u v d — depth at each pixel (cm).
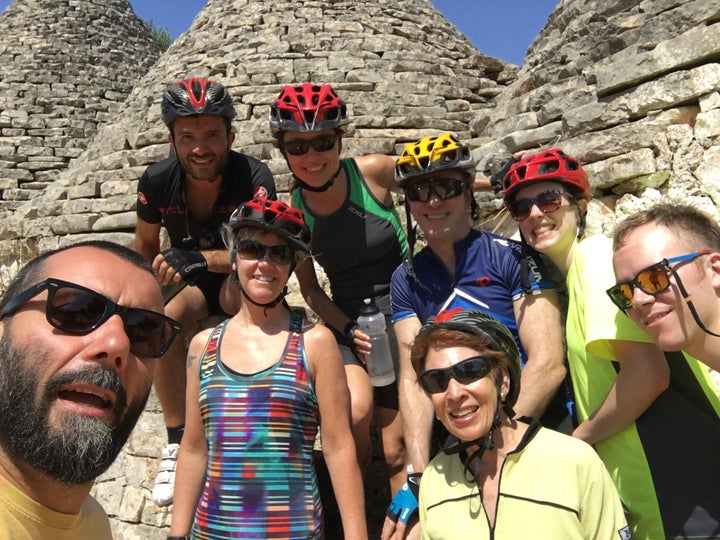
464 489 110
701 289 101
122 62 919
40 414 83
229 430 129
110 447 86
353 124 381
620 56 254
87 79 856
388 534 139
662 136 205
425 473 120
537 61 363
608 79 229
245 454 127
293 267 142
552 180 136
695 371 121
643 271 103
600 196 220
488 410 108
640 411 116
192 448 141
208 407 133
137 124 428
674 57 209
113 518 232
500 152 258
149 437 234
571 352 130
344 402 137
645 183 206
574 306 128
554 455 106
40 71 838
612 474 122
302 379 132
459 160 145
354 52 455
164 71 508
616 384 117
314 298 183
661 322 103
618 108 222
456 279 149
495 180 178
